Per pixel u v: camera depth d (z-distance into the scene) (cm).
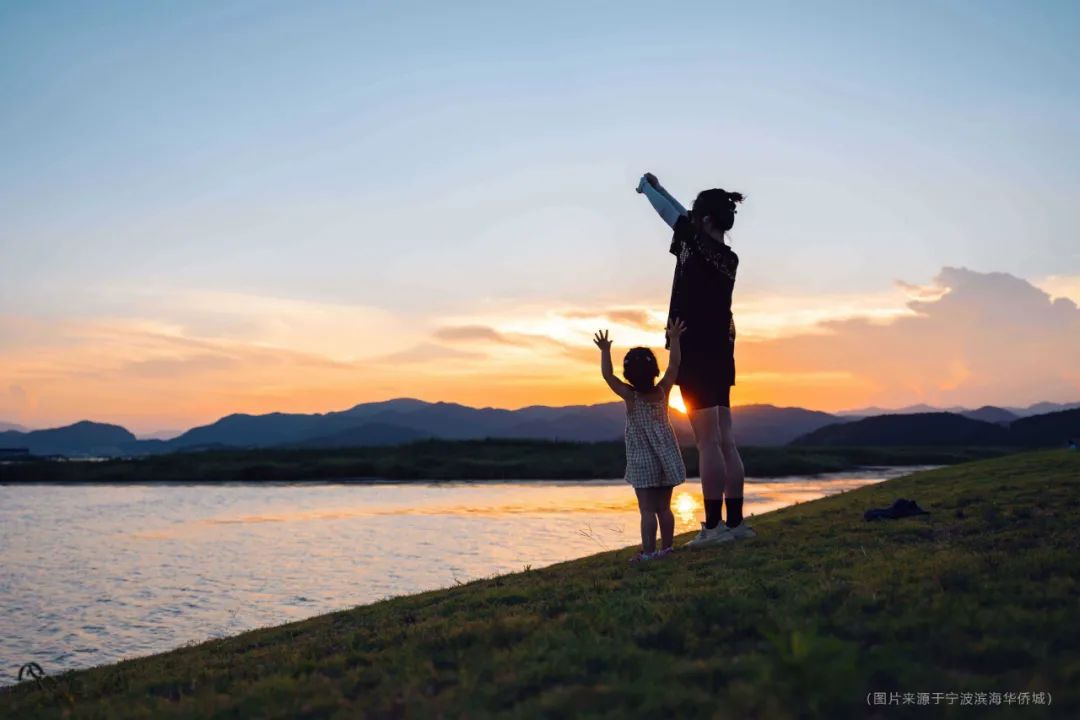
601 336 809
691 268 791
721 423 819
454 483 6391
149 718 422
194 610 1449
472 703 362
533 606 592
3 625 1352
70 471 7588
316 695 411
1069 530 679
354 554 2136
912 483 1575
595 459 8125
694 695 335
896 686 332
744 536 816
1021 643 365
